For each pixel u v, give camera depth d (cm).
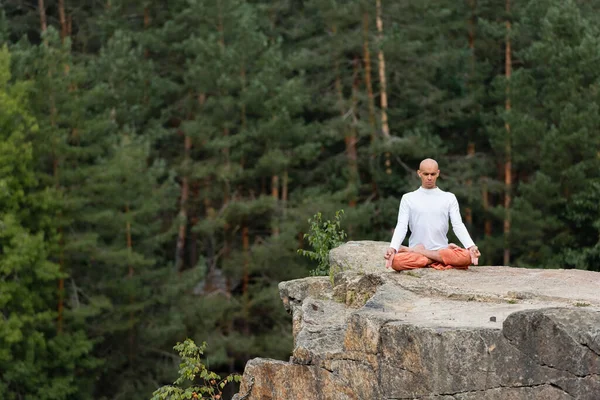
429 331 791
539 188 3341
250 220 3825
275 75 3728
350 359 882
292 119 3816
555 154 3378
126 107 3747
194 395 1050
